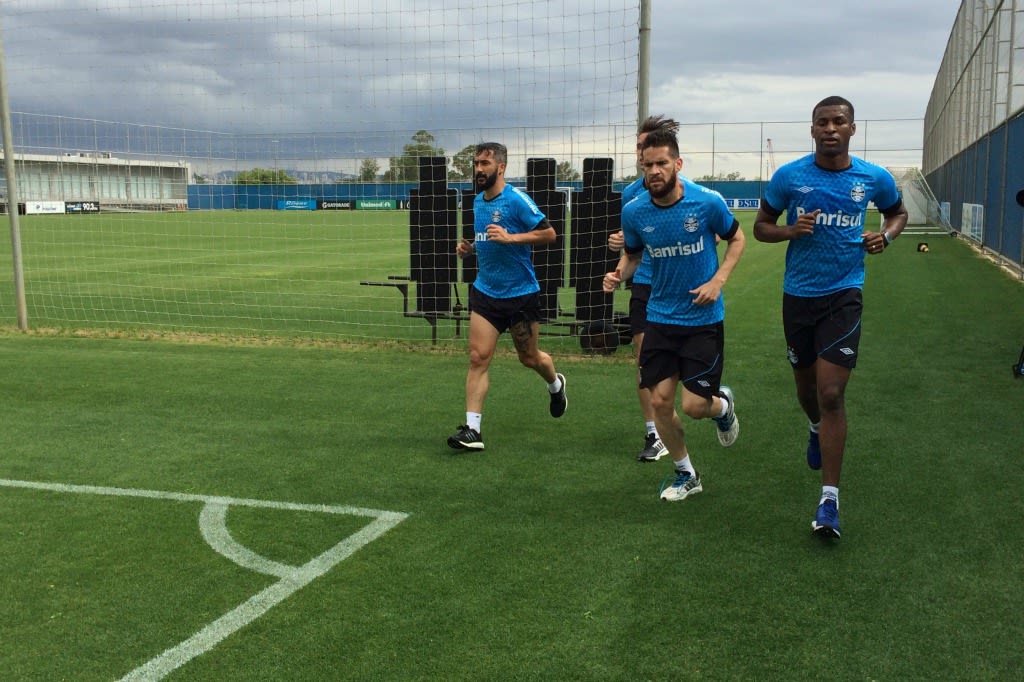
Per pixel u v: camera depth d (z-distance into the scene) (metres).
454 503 4.26
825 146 3.79
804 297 4.00
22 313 10.05
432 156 8.80
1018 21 15.18
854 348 3.84
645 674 2.67
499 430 5.65
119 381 7.20
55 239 26.33
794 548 3.63
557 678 2.65
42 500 4.33
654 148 3.85
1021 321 9.72
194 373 7.53
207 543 3.77
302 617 3.07
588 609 3.10
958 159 25.78
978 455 4.86
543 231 5.10
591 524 3.95
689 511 4.10
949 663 2.72
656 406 4.16
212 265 18.28
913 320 9.87
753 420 5.76
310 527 3.95
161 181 31.55
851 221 3.88
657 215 3.99
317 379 7.28
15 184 9.91
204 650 2.85
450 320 10.63
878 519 3.94
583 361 8.04
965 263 16.94
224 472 4.79
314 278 15.70
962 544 3.64
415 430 5.68
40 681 2.68
